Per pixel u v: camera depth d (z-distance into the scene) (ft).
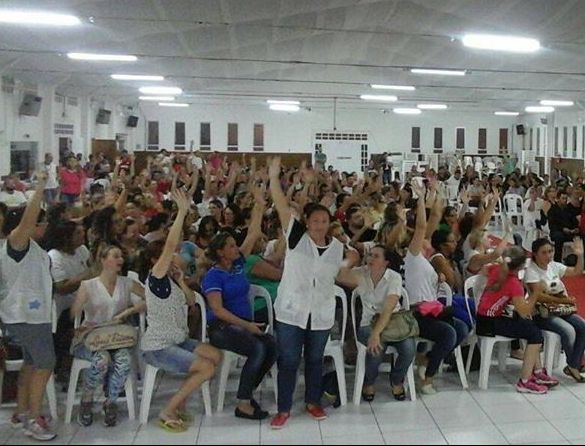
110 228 16.06
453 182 50.60
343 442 12.51
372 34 32.32
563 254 31.83
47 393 13.57
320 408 13.79
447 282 16.71
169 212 20.90
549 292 16.33
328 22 29.48
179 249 17.47
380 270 14.84
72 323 14.75
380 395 15.14
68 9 25.21
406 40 33.68
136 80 50.21
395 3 26.43
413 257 15.69
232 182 30.58
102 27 29.19
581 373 16.31
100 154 55.62
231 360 14.67
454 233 19.16
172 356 13.35
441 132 81.66
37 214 12.89
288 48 36.01
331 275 13.42
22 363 13.33
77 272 15.16
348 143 79.77
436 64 40.50
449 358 16.89
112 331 13.30
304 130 79.25
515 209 43.50
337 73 46.29
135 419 13.64
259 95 64.23
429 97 62.08
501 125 82.84
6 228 14.61
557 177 60.90
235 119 78.28
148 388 13.52
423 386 15.26
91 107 61.26
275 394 14.93
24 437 12.66
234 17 27.73
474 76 46.16
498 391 15.42
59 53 35.65
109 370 13.29
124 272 15.79
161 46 34.09
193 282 16.25
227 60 39.60
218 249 14.03
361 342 14.62
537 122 77.92
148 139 77.61
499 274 15.49
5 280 12.62
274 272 16.24
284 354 13.25
